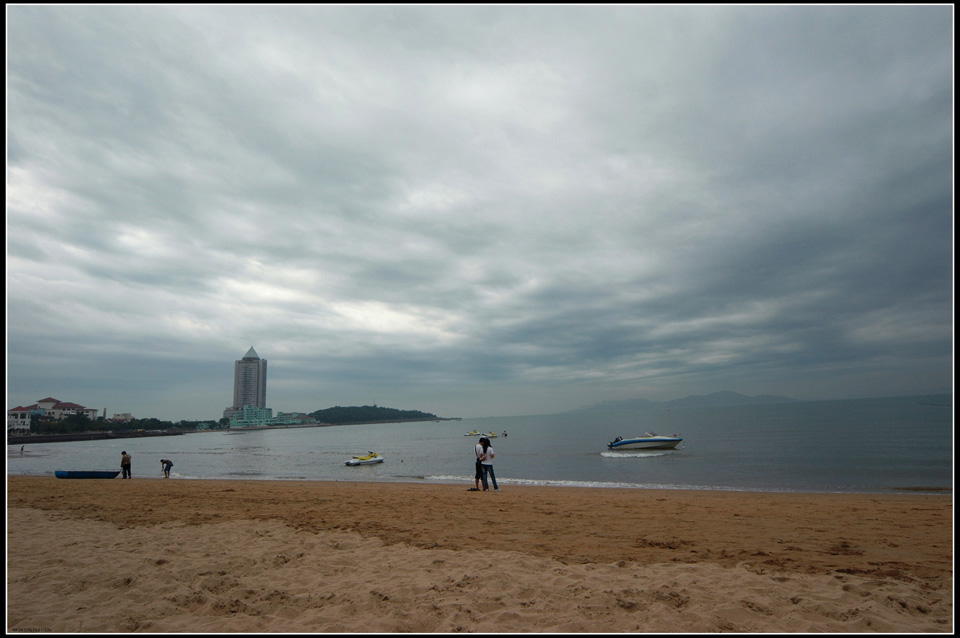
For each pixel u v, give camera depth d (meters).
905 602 4.75
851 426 64.44
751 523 9.16
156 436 177.25
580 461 34.06
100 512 10.91
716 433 62.41
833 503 12.16
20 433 148.12
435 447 64.88
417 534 8.23
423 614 4.59
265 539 7.84
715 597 4.91
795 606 4.67
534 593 5.07
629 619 4.42
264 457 51.06
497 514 10.25
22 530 8.84
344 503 12.02
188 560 6.56
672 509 10.90
